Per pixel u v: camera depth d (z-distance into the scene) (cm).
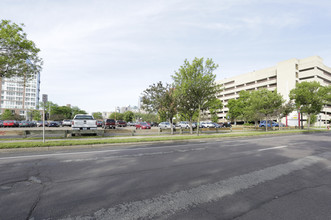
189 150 873
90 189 375
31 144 893
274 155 745
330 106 6744
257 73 7669
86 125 1634
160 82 2178
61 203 313
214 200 328
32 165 569
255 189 381
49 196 341
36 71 1428
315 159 671
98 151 845
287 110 3312
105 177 453
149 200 326
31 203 312
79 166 559
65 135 1489
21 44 1226
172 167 550
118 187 387
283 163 606
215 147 982
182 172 498
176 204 311
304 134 2177
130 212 283
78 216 271
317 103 2741
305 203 320
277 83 6544
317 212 289
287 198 339
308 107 2855
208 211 288
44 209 292
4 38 1149
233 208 299
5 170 512
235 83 8575
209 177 457
